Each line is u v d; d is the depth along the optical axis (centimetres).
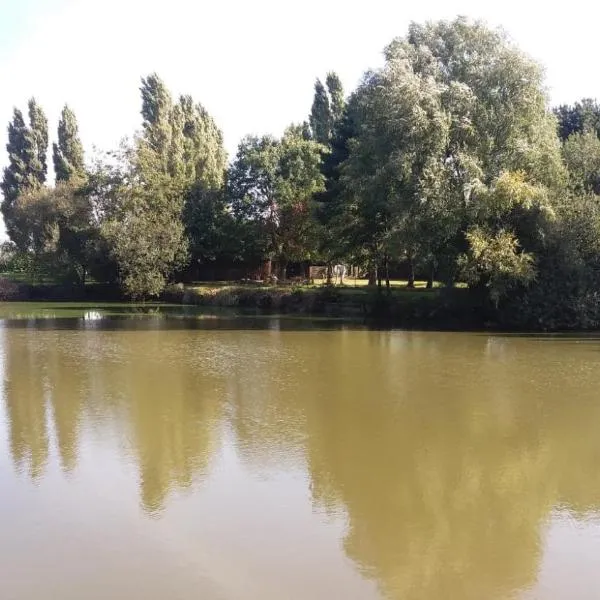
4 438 1395
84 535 927
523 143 3133
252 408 1630
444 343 2758
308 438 1377
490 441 1355
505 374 2047
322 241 4975
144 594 770
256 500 1049
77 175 6731
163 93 6969
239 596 764
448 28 3459
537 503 1043
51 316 4159
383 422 1496
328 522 966
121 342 2864
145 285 5253
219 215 5884
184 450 1304
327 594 770
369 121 3553
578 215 3172
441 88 3219
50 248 6106
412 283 4622
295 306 4438
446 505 1030
